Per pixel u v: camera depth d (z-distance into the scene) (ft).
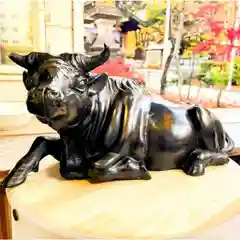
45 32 3.16
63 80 1.55
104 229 1.50
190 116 2.05
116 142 1.81
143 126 1.84
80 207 1.63
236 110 3.43
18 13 3.06
